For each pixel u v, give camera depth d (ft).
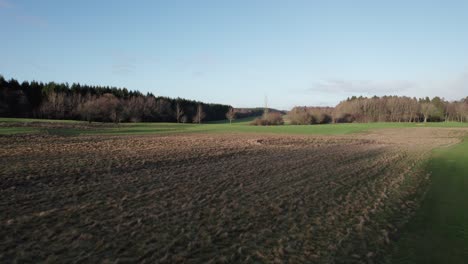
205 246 24.12
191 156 76.64
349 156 84.12
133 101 362.74
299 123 358.64
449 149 107.34
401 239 26.23
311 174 55.93
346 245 24.84
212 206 34.86
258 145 113.70
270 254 22.98
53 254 22.00
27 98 294.87
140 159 69.05
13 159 63.36
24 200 35.35
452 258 22.66
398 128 258.37
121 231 26.76
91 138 128.57
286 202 37.11
